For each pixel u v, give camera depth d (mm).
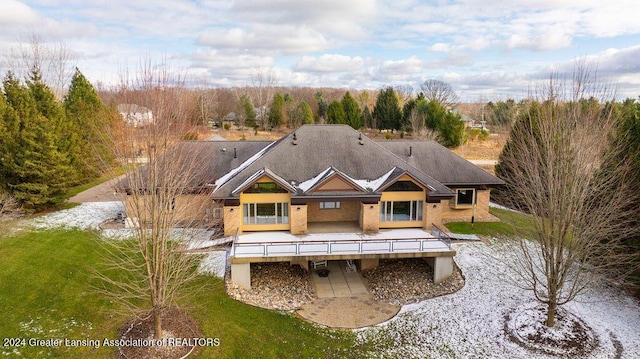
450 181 33031
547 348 18781
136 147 16719
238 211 28047
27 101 34844
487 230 31547
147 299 21828
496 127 78000
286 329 20453
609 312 21500
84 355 17719
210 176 32281
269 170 28469
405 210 29531
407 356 18609
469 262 26750
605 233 19125
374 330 20547
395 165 30844
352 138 32688
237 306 22094
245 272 24141
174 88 17922
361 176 29906
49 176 33875
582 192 18328
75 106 48219
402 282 25625
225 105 105562
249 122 87062
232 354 18344
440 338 19875
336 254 24797
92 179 43875
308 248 25484
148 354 17812
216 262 25859
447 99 110250
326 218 30891
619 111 20109
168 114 16812
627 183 19594
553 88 19062
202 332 19625
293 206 27781
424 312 22062
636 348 18594
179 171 20156
